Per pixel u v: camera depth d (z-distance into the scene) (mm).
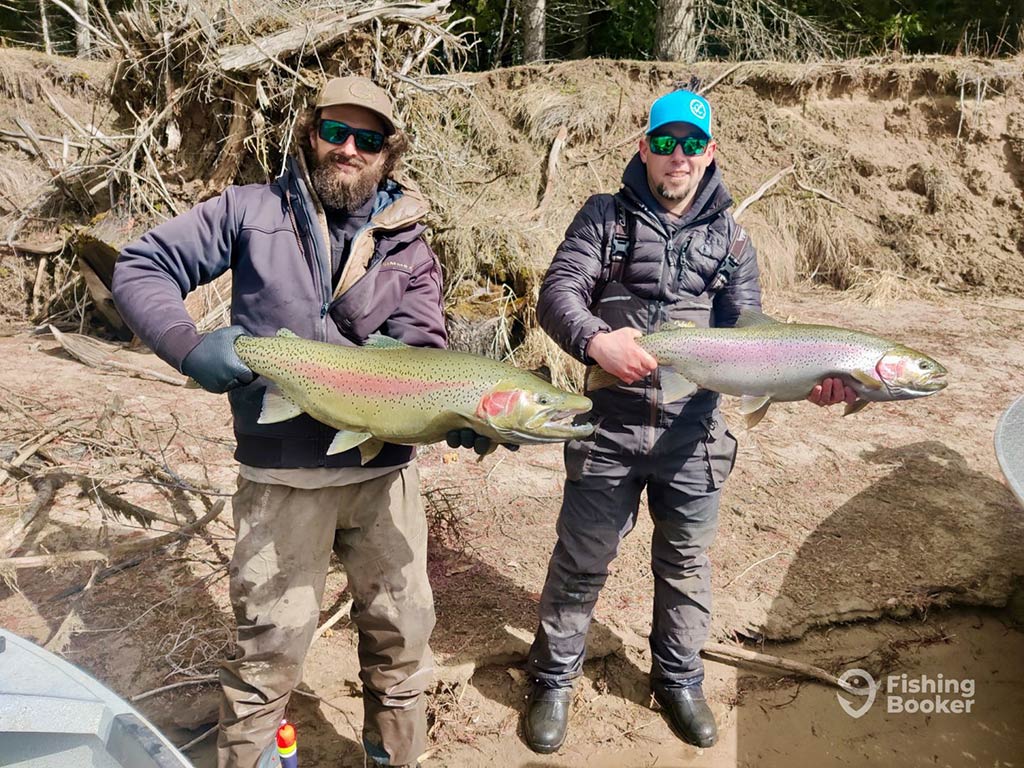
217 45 7078
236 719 2484
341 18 7211
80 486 4543
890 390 2648
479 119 10203
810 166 10875
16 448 4680
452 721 3400
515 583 4129
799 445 5730
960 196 10656
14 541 4070
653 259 2910
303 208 2408
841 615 4070
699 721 3391
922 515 4867
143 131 7426
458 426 2254
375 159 2402
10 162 9305
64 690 1999
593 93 10750
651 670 3574
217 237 2393
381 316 2500
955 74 11211
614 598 4082
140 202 7395
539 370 6516
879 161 10961
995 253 10250
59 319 7957
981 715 3664
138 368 6559
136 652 3420
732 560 4422
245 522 2455
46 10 15375
